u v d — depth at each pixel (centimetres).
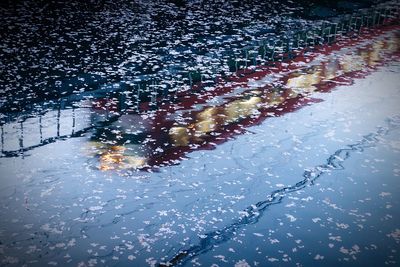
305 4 2372
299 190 657
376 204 623
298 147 797
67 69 1198
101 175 675
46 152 739
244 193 645
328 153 777
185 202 615
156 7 2195
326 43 1597
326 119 926
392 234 554
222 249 518
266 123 898
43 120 869
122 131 836
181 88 1094
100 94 1029
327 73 1248
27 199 602
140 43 1514
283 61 1358
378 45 1591
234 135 839
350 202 627
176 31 1709
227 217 584
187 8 2206
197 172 698
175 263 490
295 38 1650
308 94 1075
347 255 512
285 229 561
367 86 1141
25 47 1405
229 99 1030
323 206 615
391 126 896
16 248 503
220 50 1456
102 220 565
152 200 616
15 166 688
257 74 1225
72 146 766
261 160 746
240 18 1989
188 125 876
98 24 1786
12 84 1060
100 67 1231
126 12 2061
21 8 2028
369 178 695
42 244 512
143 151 760
